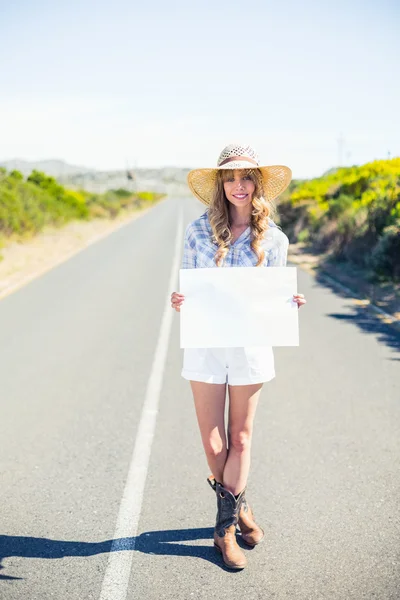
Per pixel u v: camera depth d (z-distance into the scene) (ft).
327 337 24.56
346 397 17.38
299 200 77.46
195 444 14.29
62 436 14.84
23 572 9.34
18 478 12.59
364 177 63.57
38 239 71.36
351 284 38.04
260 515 10.98
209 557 9.75
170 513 11.14
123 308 31.27
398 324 26.73
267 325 9.14
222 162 9.37
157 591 8.88
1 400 17.56
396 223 37.76
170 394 18.01
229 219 9.66
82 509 11.30
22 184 85.87
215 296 9.10
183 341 9.14
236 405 9.55
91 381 19.29
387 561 9.50
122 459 13.48
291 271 9.10
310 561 9.55
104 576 9.24
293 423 15.46
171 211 178.40
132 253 58.85
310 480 12.32
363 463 13.07
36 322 28.12
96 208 126.41
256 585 8.99
